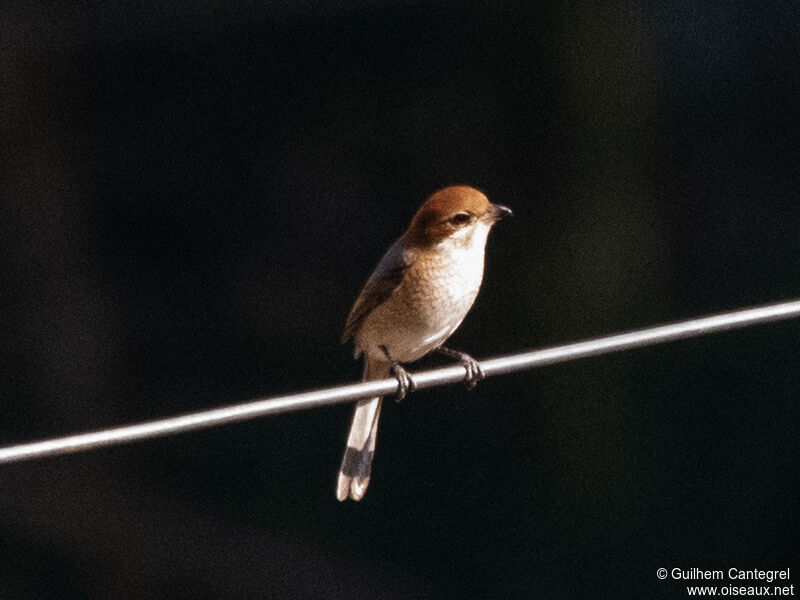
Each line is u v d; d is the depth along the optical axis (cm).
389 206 1500
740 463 1312
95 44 1435
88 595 1273
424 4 1477
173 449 1416
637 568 1263
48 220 1414
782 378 1362
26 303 1406
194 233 1505
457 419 1416
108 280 1466
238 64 1513
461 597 1268
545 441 1359
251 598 1283
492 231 1414
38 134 1409
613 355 1360
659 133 1430
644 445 1336
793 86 1564
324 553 1305
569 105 1372
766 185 1530
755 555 1259
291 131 1521
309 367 1472
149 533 1310
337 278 1498
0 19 1370
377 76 1509
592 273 1355
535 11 1398
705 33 1564
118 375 1443
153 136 1502
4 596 1247
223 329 1487
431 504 1345
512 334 1409
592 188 1359
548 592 1258
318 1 1493
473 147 1457
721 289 1455
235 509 1351
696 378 1368
